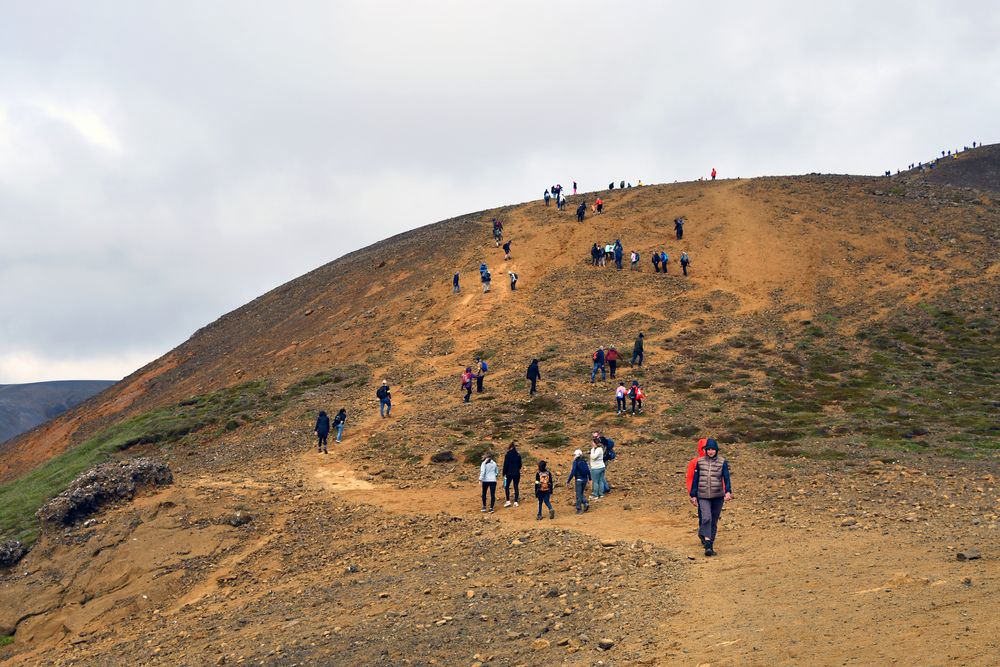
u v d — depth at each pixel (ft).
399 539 58.18
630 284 153.38
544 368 115.14
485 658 28.09
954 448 73.31
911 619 24.30
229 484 75.66
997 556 31.86
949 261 152.35
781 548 39.34
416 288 165.99
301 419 105.29
